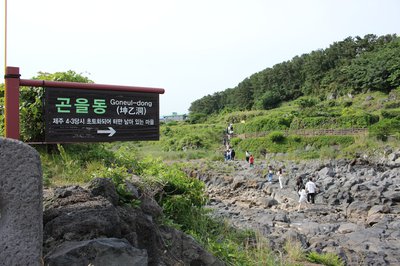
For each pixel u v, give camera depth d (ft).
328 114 173.68
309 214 62.23
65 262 14.03
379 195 66.95
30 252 12.07
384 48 253.03
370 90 226.17
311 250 33.96
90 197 17.25
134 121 20.47
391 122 142.61
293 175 96.63
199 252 20.89
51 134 18.76
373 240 42.83
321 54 278.26
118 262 14.71
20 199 12.07
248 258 25.22
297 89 279.08
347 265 32.78
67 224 15.49
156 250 18.44
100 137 19.71
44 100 18.85
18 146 12.16
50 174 23.54
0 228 11.90
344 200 69.31
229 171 110.11
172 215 25.12
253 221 48.47
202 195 29.01
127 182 20.70
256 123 176.86
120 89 20.08
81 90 19.38
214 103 340.39
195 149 170.71
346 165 109.19
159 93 21.04
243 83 321.73
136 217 18.49
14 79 18.04
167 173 27.14
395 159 113.60
